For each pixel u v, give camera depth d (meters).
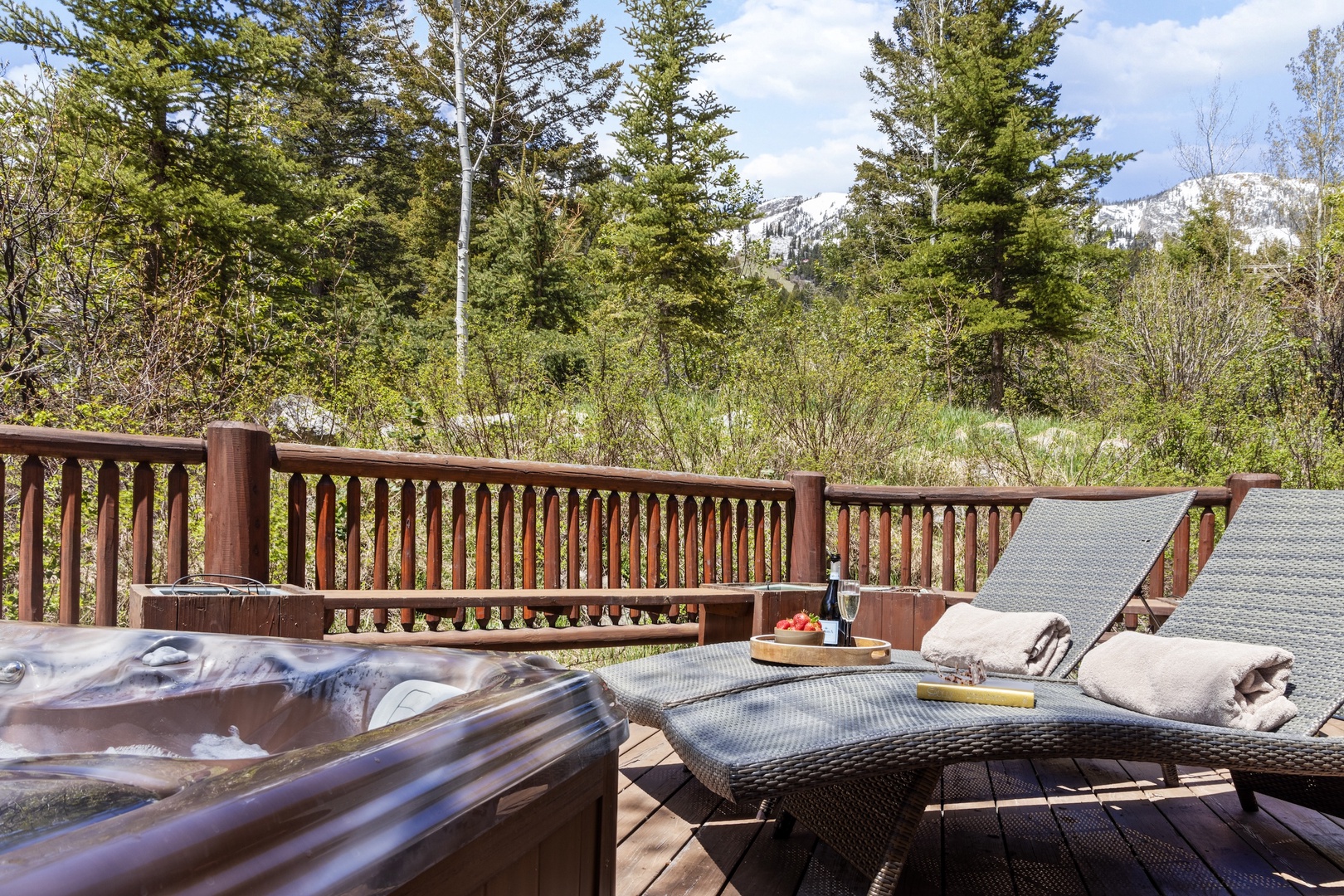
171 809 0.62
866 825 2.03
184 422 7.09
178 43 11.67
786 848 2.42
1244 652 2.24
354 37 25.59
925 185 23.08
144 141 11.24
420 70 20.84
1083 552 3.37
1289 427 8.77
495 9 20.97
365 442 7.28
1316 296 12.85
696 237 18.67
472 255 22.33
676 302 18.20
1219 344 11.82
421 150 26.14
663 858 2.34
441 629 3.81
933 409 9.32
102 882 0.52
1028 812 2.74
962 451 8.98
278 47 12.47
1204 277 13.07
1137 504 3.34
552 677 1.21
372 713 1.25
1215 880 2.25
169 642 1.39
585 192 23.81
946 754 1.85
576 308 19.70
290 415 8.37
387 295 21.11
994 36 20.50
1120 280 20.30
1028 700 2.10
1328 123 19.61
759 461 7.55
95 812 0.76
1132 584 3.03
